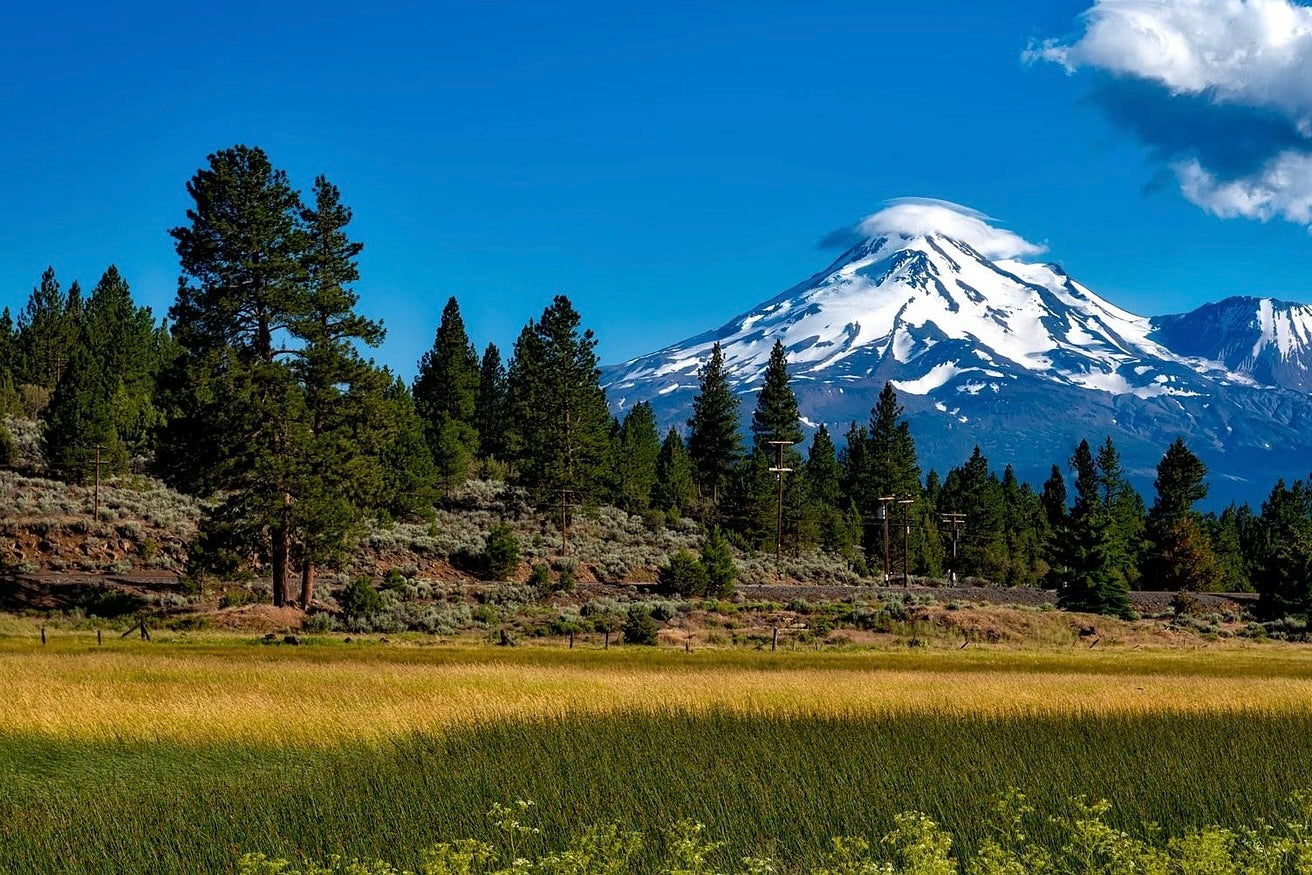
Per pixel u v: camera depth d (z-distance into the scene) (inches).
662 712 1022.4
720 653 2082.9
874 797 636.7
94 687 1214.3
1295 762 750.5
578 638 2351.1
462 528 3654.0
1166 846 516.1
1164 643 2630.4
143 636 2031.3
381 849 548.4
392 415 2511.1
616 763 754.2
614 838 497.7
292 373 2368.4
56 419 3319.4
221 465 2292.1
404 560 3134.8
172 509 3191.4
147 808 641.6
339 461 2356.1
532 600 2824.8
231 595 2413.9
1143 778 687.7
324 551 2343.8
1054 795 641.0
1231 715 1027.9
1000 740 855.7
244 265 2368.4
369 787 687.1
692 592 3002.0
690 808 617.0
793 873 507.5
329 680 1331.2
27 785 732.7
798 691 1266.0
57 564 2640.3
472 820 596.7
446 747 839.1
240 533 2320.4
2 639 1966.0
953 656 2121.1
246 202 2365.9
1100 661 2049.7
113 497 3157.0
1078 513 3809.1
